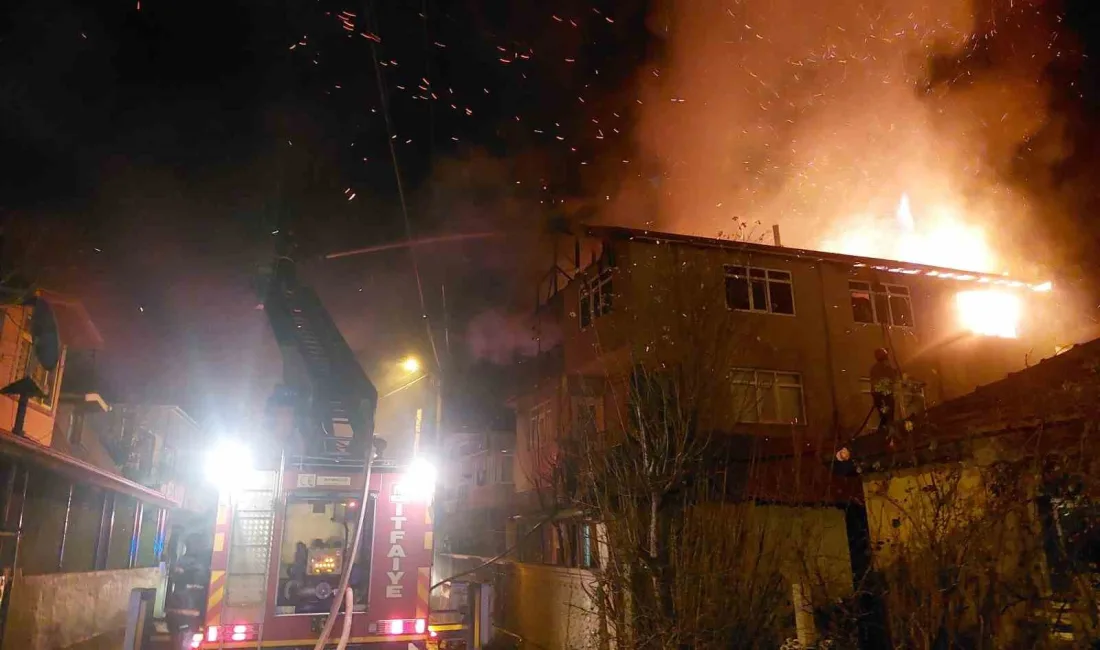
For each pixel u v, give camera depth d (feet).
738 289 63.26
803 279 65.72
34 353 54.75
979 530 21.54
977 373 68.54
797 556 28.96
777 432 59.11
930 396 66.18
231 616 28.30
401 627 30.01
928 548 22.31
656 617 26.76
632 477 30.04
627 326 39.75
